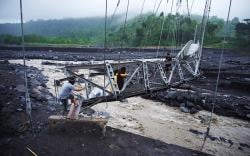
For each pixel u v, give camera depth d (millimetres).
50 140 6648
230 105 13156
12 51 39406
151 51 44219
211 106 12984
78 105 7535
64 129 7027
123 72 9969
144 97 14492
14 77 15789
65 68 7898
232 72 23375
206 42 61688
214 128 10516
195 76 14977
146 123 10109
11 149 6078
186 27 48062
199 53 15516
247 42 55688
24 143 6402
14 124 7578
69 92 7695
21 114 8578
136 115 11070
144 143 7160
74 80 7840
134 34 62125
